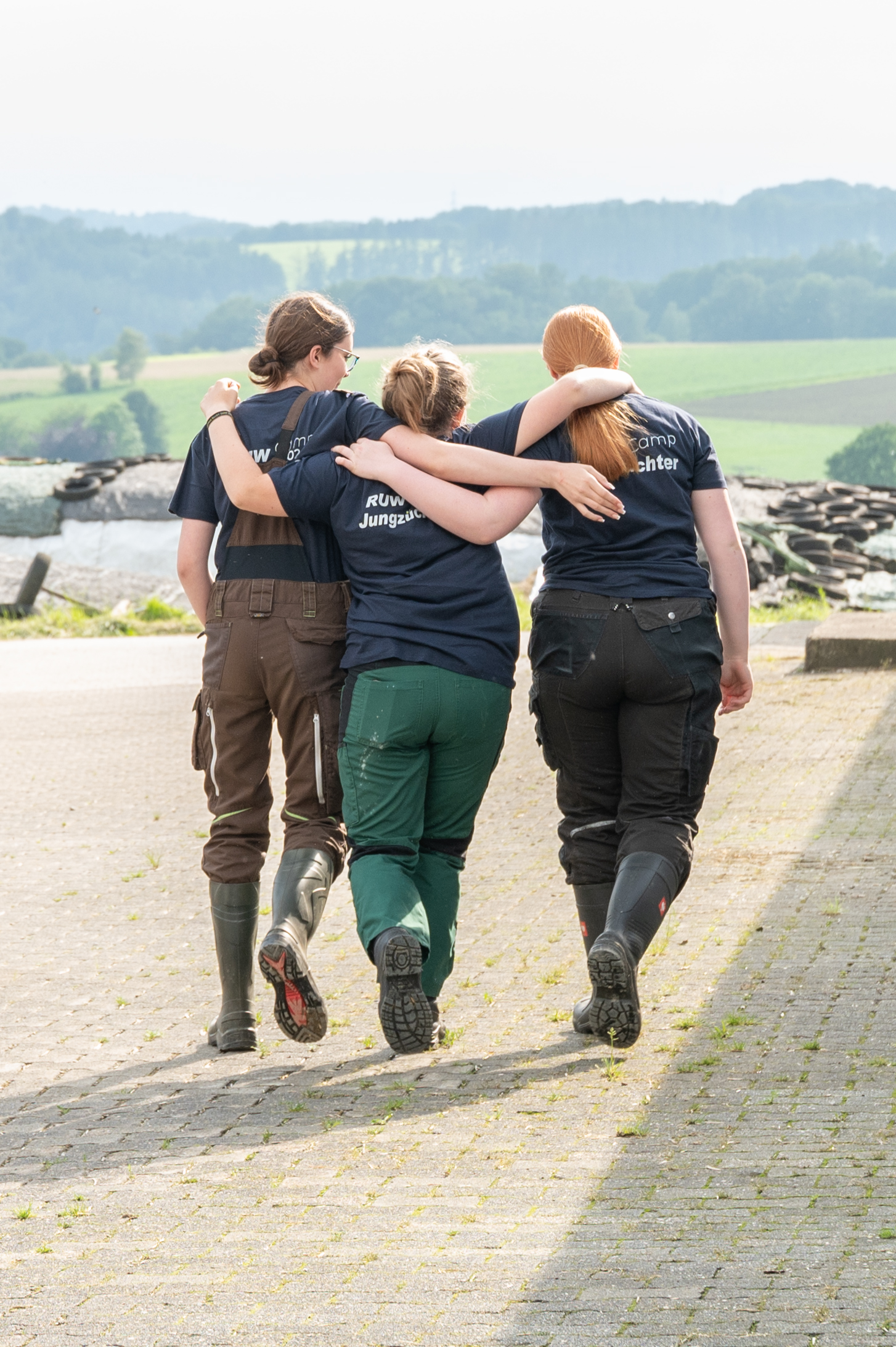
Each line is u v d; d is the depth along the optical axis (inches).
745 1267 304.2
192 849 894.4
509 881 762.8
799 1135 395.9
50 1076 502.0
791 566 3041.3
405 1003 438.9
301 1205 372.8
